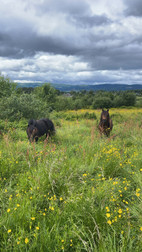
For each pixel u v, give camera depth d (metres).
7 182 3.16
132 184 3.42
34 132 6.33
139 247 1.87
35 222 2.21
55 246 1.77
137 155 4.68
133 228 2.15
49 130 7.41
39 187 2.80
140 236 1.96
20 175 3.34
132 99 48.72
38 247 1.81
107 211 2.23
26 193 2.66
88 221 2.21
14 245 1.75
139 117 14.58
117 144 5.97
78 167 3.77
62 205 2.53
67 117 17.22
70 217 2.32
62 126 11.18
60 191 2.94
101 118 7.57
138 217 2.37
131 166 4.16
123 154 4.68
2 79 17.73
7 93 17.19
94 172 3.82
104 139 6.00
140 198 2.78
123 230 2.10
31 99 12.53
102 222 2.19
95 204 2.57
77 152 4.89
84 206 2.44
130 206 2.61
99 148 4.94
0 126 7.99
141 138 6.86
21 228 2.00
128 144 6.59
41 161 3.93
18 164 3.81
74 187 2.96
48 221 2.16
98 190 2.80
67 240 1.92
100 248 1.78
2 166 3.52
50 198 2.58
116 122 13.45
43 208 2.54
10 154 4.16
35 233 1.94
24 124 9.66
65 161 3.82
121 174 3.81
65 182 3.03
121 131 8.38
